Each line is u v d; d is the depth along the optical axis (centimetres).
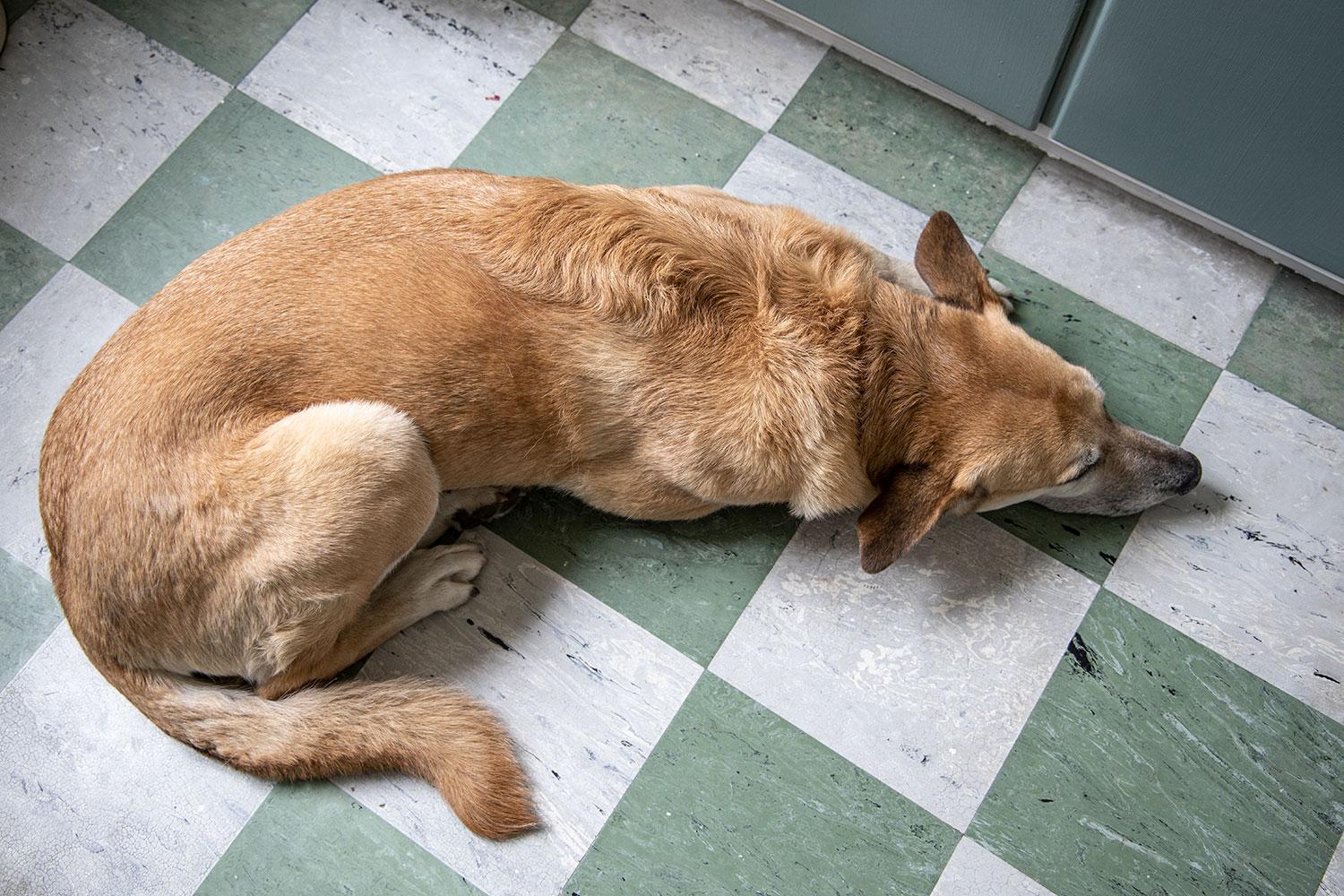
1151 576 195
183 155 211
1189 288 205
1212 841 186
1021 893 185
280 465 170
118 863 186
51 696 191
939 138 212
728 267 176
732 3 218
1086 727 190
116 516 170
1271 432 199
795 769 189
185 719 180
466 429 176
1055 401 177
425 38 217
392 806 188
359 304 172
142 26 217
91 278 206
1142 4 182
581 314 173
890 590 194
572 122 213
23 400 201
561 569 196
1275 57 180
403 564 190
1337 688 190
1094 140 202
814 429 175
